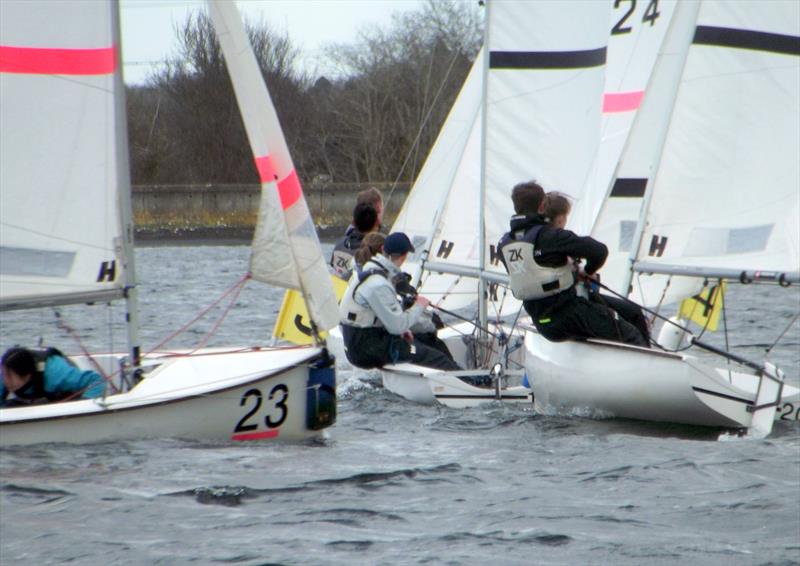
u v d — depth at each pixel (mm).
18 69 24734
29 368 24969
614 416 29516
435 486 22578
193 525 19703
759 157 31547
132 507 20562
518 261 29047
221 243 145500
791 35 31469
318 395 25953
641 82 42844
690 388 27484
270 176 25500
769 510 21031
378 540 19047
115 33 25156
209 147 148625
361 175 166125
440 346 36375
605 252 28375
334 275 41719
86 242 25266
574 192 37031
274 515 20375
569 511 20922
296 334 40312
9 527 19438
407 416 30562
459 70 151625
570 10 36375
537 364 30547
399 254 34156
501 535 19375
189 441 24844
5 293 24875
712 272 31000
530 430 28453
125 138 25406
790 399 30359
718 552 18594
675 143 31812
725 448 26375
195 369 25672
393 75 160375
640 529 19828
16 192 24891
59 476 22141
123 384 26281
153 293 78062
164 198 147125
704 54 31562
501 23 36281
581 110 36844
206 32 147125
